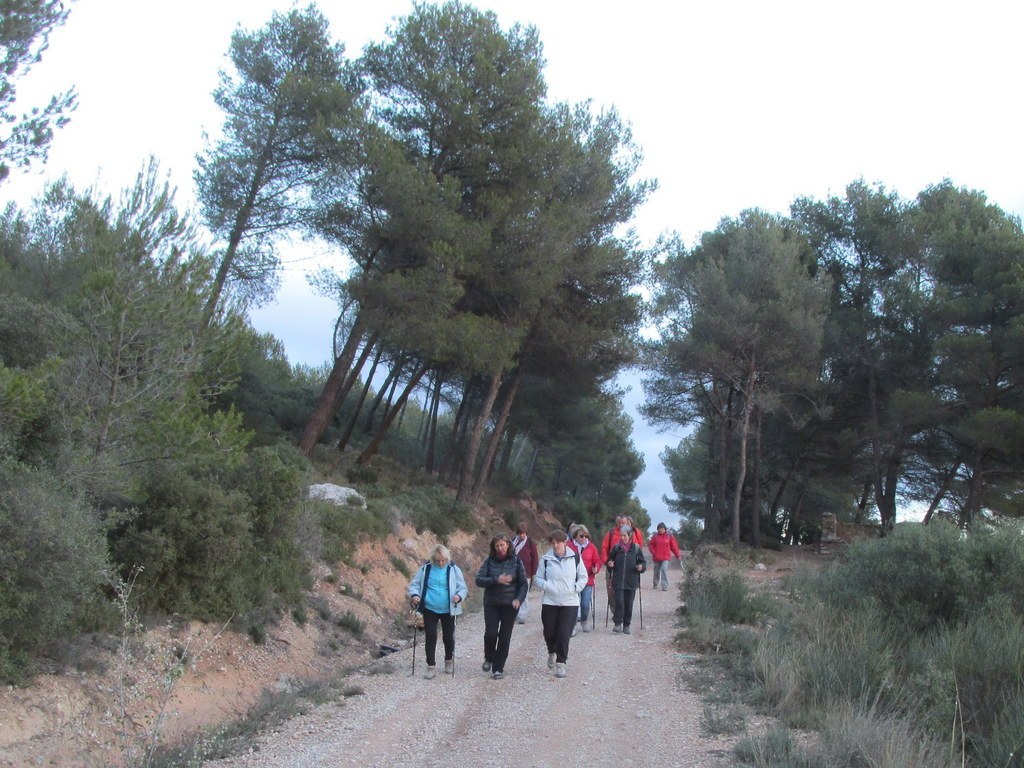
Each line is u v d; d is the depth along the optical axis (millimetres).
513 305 28688
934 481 36812
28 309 12078
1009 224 31172
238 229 24938
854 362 34875
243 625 12727
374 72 27281
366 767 7172
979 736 7617
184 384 11531
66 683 9070
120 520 10984
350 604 16969
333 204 25125
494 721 8477
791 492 48906
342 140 23734
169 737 9344
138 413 11008
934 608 12016
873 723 7223
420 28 26375
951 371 29234
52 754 8188
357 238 25891
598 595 20641
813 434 37969
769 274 32344
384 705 9414
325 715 9203
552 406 43562
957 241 31031
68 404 10516
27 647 8914
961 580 11703
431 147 26812
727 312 32094
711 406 38875
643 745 7484
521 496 44781
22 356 11477
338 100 24766
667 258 37281
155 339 11070
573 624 10773
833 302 35656
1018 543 11867
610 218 31188
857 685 8773
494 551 11031
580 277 29547
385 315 24812
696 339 33438
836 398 35719
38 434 10133
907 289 32406
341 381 26875
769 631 11992
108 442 10781
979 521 12969
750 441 39938
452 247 24250
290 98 24625
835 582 13961
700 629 12758
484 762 7133
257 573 13844
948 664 9258
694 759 7000
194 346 11438
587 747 7477
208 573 12047
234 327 12133
